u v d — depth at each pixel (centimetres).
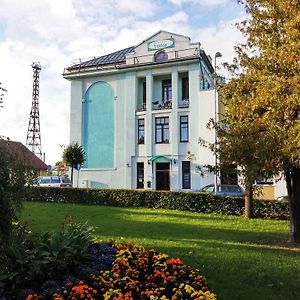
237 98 1020
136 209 1880
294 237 1063
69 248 565
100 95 3869
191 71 3469
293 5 941
